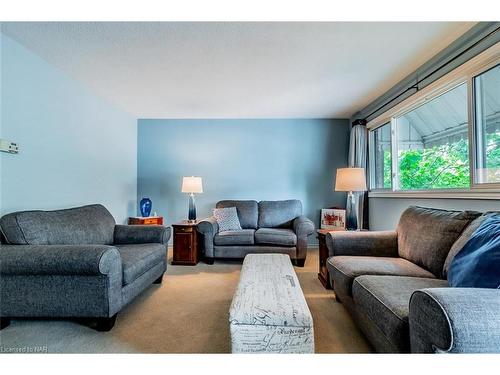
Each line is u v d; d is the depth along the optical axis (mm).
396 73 2852
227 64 2629
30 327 1851
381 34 2119
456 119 2355
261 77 2932
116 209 3988
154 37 2164
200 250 3789
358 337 1711
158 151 4676
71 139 2994
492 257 1170
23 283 1798
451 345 835
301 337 1248
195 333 1767
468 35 2070
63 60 2570
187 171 4672
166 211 4676
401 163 3260
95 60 2566
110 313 1785
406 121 3145
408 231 2129
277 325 1252
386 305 1276
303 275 3051
